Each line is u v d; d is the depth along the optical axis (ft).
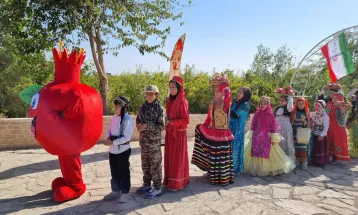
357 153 24.44
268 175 19.36
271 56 65.00
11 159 22.18
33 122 13.41
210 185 17.33
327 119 21.30
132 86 41.93
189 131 32.50
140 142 15.42
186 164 16.48
